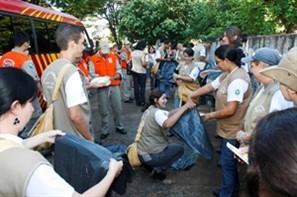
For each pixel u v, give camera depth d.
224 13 9.68
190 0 17.95
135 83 8.14
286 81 1.60
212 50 7.71
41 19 6.96
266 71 1.67
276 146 0.68
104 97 5.27
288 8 5.89
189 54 5.11
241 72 2.78
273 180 0.67
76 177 1.63
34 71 4.23
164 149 3.64
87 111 2.45
